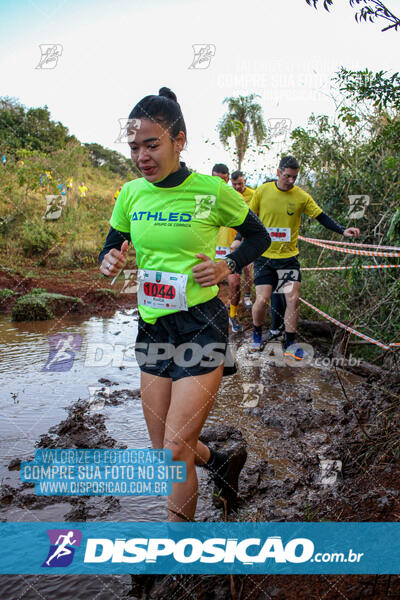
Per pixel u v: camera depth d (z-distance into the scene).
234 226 1.88
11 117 12.78
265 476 2.47
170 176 1.76
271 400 3.52
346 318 4.88
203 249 1.80
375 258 4.64
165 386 1.87
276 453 2.73
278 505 2.20
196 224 1.76
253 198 4.55
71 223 11.24
